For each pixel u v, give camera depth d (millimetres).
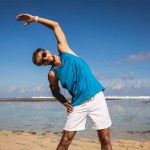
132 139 7832
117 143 6789
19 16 3742
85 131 9367
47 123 12391
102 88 3527
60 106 29422
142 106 28297
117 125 11250
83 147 6062
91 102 3430
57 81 3514
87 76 3447
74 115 3484
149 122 12281
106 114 3480
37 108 25500
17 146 6027
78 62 3432
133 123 11938
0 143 6383
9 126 11367
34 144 6316
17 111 21156
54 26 3709
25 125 11695
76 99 3471
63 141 3562
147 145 6598
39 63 3436
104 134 3482
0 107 28391
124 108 24688
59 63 3434
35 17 3730
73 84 3436
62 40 3641
